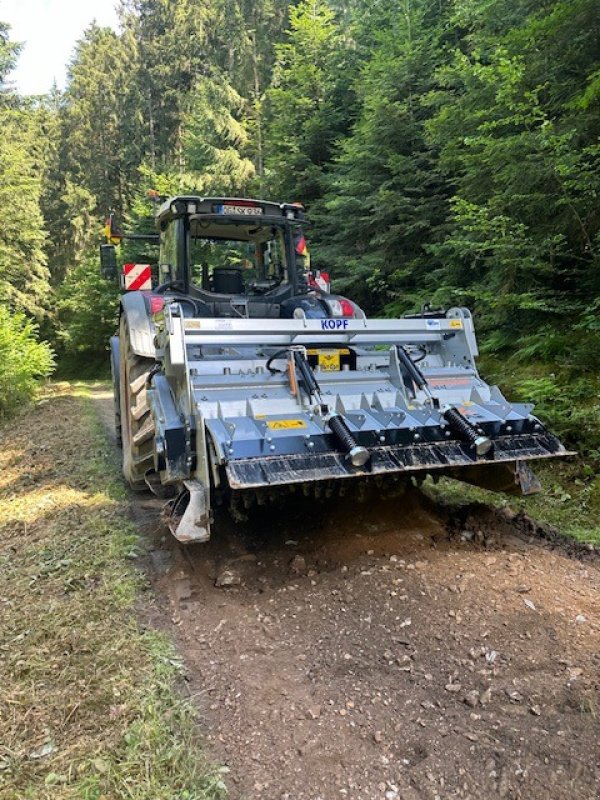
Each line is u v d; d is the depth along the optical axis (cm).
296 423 345
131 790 205
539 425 379
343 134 1230
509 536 401
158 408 379
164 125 2811
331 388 393
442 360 461
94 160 3170
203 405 347
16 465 738
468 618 295
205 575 367
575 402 539
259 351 409
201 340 368
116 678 267
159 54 2883
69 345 2398
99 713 249
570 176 583
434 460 343
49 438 870
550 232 628
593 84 522
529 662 260
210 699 256
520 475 402
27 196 1984
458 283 806
